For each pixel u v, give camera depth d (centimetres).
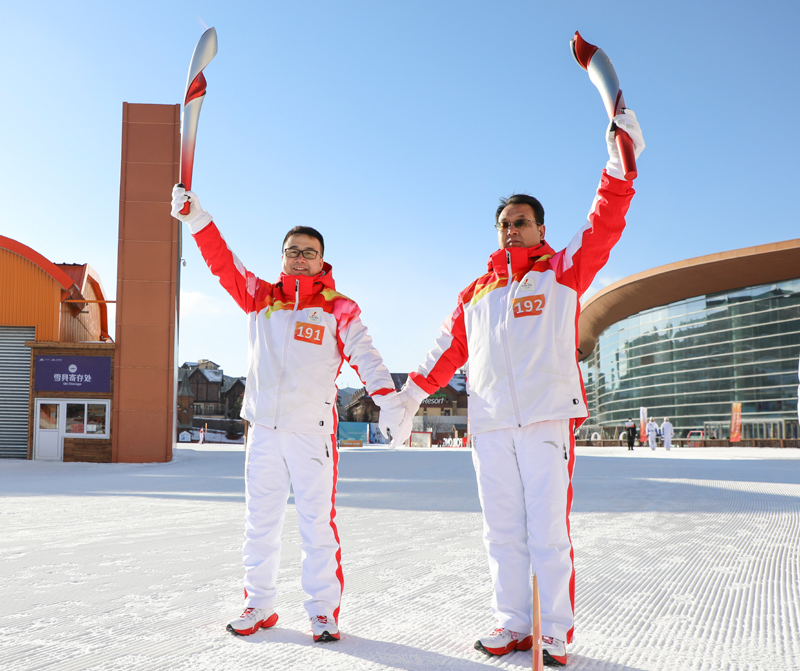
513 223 298
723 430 4244
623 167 263
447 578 380
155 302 2120
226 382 8862
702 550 479
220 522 648
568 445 272
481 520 645
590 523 620
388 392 302
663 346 4750
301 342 304
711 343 4391
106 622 285
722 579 385
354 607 316
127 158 2147
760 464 1678
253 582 285
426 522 630
